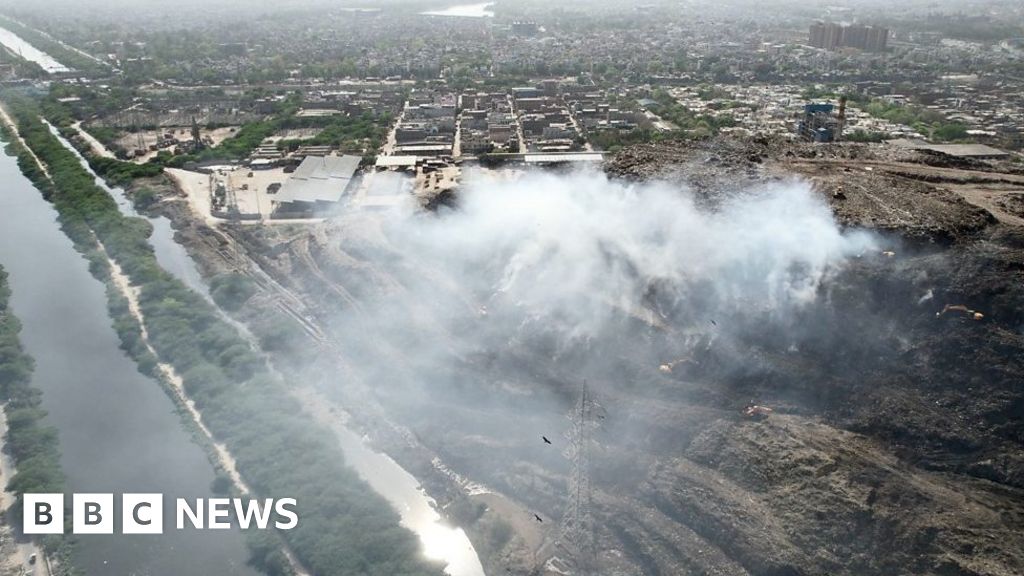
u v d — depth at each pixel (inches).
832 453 4958.2
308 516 5093.5
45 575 4704.7
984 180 7795.3
